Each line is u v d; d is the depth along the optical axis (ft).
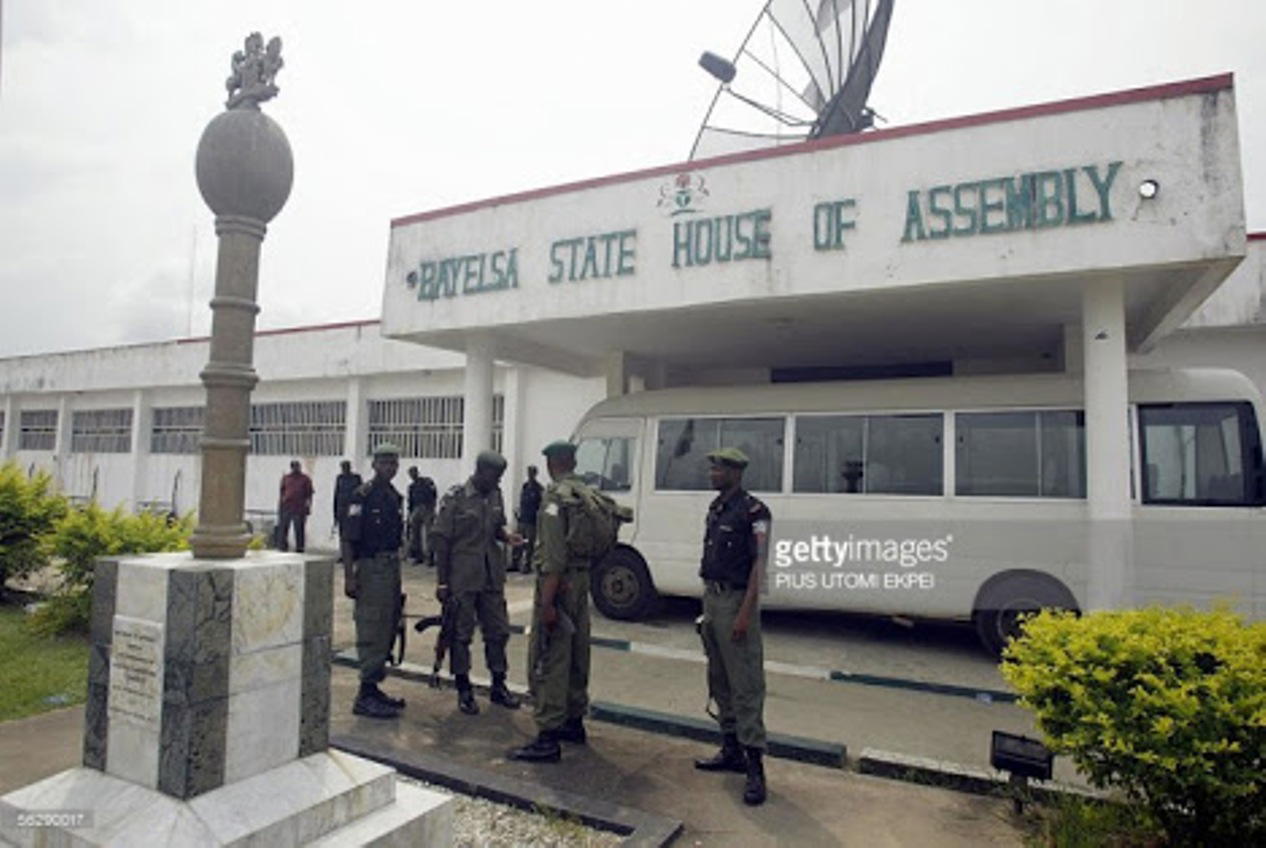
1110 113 18.28
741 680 12.38
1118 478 19.36
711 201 22.50
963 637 24.57
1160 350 28.89
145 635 8.43
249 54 9.52
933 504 22.48
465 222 27.04
